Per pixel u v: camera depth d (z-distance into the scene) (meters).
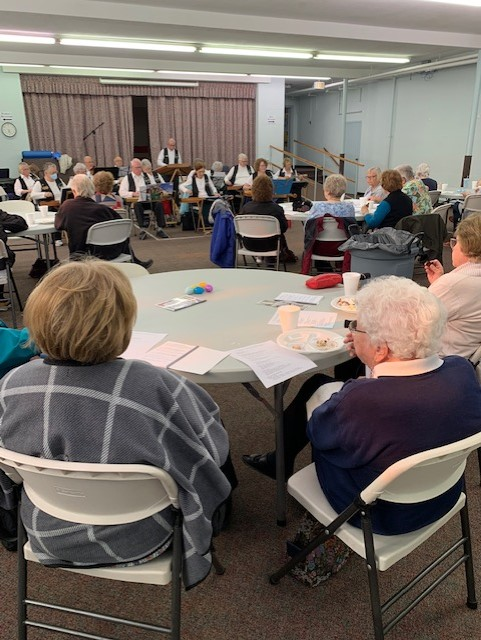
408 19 6.18
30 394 0.89
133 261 4.20
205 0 5.30
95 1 5.29
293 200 8.46
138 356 1.45
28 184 7.63
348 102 12.52
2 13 5.18
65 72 9.43
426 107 10.28
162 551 1.04
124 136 10.55
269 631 1.35
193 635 1.34
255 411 2.49
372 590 1.09
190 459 0.98
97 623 1.38
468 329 1.83
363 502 1.02
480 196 5.76
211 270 2.57
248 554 1.61
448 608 1.41
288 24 6.18
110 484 0.92
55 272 0.90
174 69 9.08
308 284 2.20
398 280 1.12
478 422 1.03
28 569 1.57
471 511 1.81
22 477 1.00
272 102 11.35
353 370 2.01
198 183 7.82
